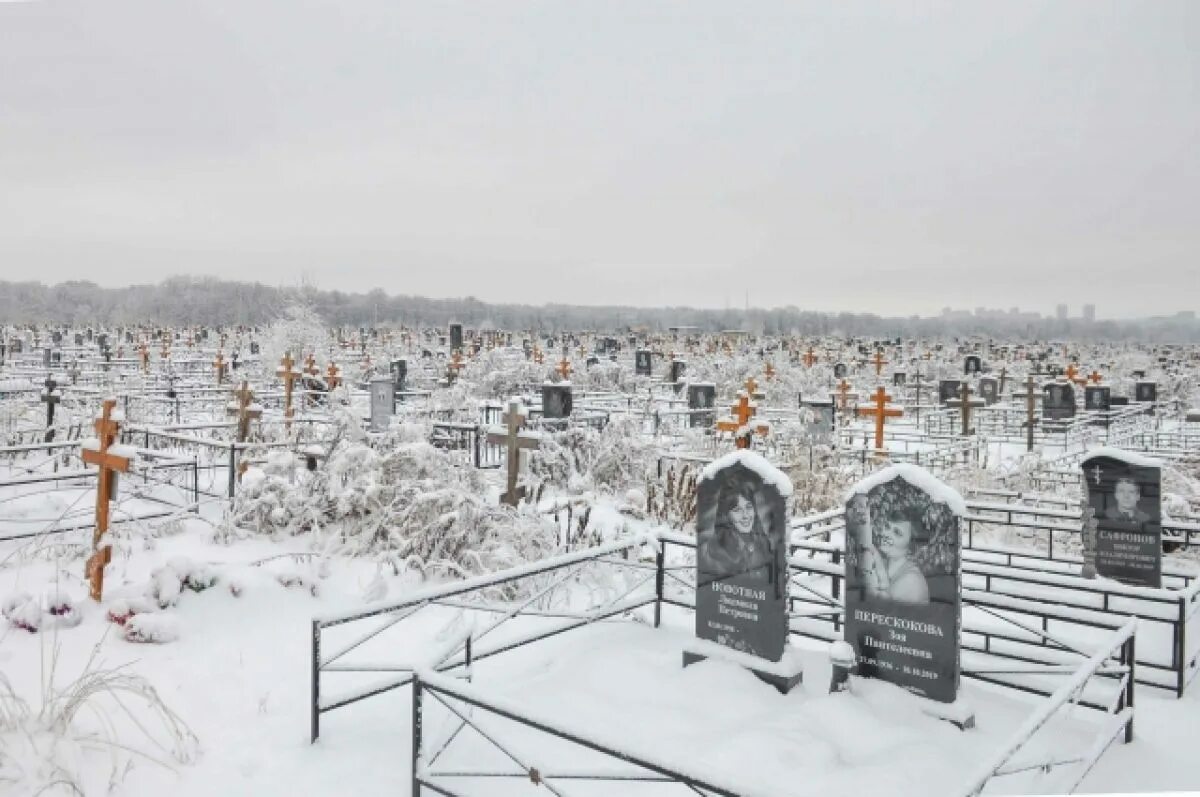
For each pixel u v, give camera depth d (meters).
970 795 3.96
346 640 7.89
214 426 15.54
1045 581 7.86
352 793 5.41
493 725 6.25
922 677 6.48
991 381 31.59
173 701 6.43
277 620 8.25
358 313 109.81
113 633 7.59
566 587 9.66
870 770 5.41
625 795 5.36
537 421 17.75
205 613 8.09
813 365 42.69
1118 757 6.02
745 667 7.02
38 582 8.89
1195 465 18.19
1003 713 6.56
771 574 6.94
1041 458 17.36
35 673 6.61
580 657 7.57
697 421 22.64
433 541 10.08
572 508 11.98
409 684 6.95
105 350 43.25
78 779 5.22
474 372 30.34
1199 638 8.70
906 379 41.22
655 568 8.46
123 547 10.16
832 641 7.62
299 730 6.18
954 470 16.12
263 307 84.69
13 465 15.15
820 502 14.66
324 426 19.98
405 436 11.77
